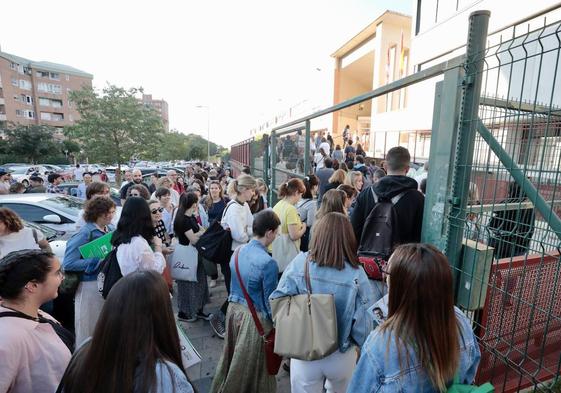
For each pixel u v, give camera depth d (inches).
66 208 245.6
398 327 45.2
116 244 101.2
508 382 87.6
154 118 831.7
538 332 92.1
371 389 45.4
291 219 147.3
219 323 144.0
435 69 76.0
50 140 1707.7
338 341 74.7
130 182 282.2
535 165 82.8
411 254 46.1
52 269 68.3
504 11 407.5
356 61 1009.5
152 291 46.8
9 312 62.9
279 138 278.2
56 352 64.9
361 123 1136.8
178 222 148.3
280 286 77.9
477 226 75.3
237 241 149.0
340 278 75.0
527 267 87.0
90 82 2736.2
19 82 2349.9
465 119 70.4
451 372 44.6
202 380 116.2
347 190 154.8
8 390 57.9
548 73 115.8
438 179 77.4
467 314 74.9
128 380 42.5
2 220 117.4
